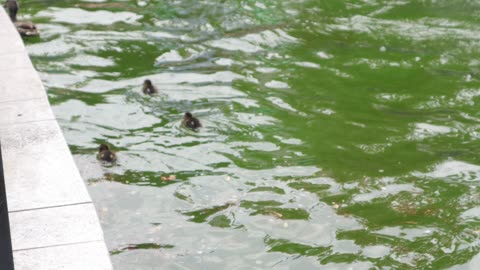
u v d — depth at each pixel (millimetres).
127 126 17172
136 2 27609
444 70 21172
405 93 19500
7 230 6875
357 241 12578
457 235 12766
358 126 17359
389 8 26609
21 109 13672
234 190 14320
